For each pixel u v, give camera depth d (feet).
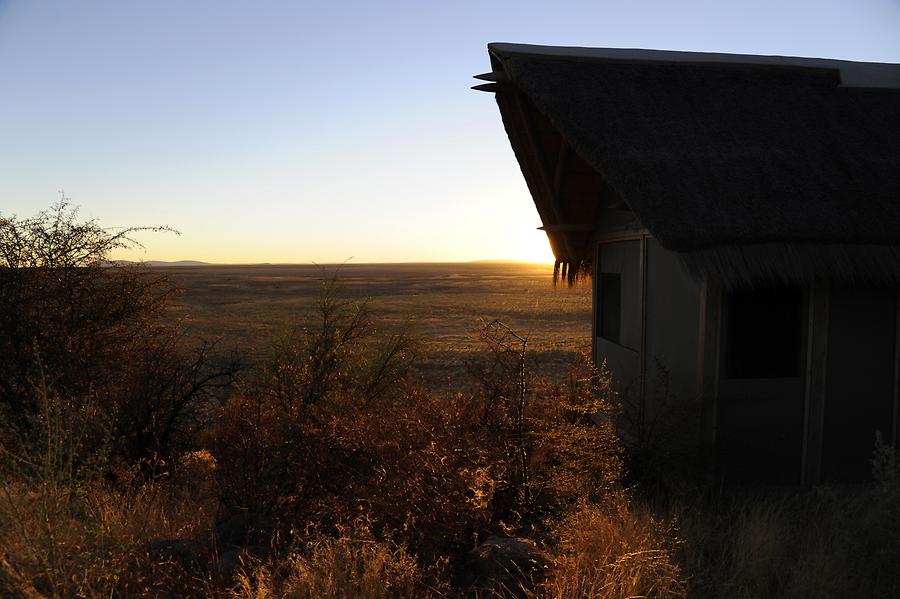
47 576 11.21
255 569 12.02
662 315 20.98
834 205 18.10
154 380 22.77
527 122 23.13
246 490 16.58
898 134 21.01
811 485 18.62
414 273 554.46
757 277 17.22
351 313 24.62
